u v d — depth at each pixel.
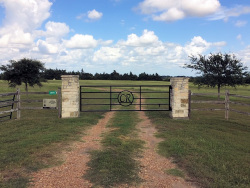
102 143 6.20
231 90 35.00
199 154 5.40
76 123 8.74
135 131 7.84
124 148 5.77
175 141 6.43
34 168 4.43
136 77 92.56
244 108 16.33
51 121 9.11
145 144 6.36
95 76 95.25
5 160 4.72
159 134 7.41
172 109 10.13
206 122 9.54
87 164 4.72
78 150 5.60
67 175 4.18
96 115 10.98
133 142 6.36
